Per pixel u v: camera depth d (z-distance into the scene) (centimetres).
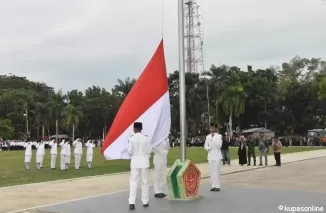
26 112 8562
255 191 1338
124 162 3086
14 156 4238
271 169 2331
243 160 2603
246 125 8588
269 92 8238
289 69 10244
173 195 1179
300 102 8700
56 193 1385
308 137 7094
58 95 8200
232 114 7331
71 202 1153
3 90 9769
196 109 7656
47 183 1683
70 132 9619
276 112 8438
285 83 8944
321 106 8412
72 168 2573
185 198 1156
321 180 1727
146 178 1060
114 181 1747
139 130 1066
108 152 1130
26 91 9538
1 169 2531
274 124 8519
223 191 1340
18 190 1464
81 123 9331
